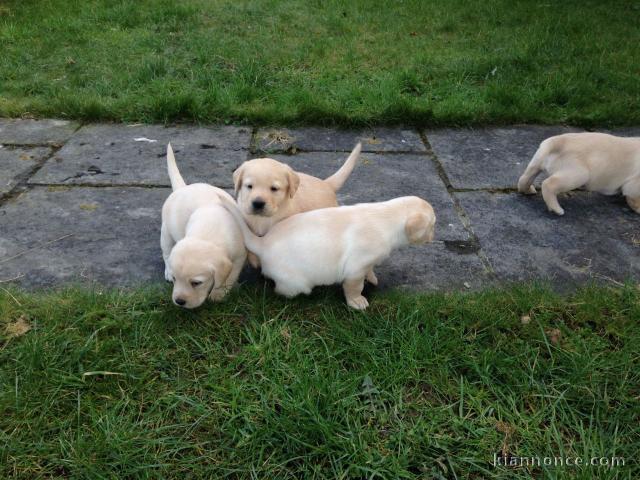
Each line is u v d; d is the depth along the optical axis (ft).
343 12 8.13
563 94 5.67
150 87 5.59
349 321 2.86
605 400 2.45
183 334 2.69
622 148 3.79
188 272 2.62
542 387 2.50
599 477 2.12
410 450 2.21
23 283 3.04
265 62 6.23
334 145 4.90
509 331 2.83
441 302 2.97
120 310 2.83
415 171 4.49
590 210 4.01
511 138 5.13
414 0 8.72
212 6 8.18
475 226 3.77
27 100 5.36
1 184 4.07
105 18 7.49
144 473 2.09
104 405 2.35
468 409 2.42
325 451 2.18
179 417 2.32
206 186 3.21
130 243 3.45
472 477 2.17
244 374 2.55
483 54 6.67
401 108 5.24
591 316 2.90
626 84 5.94
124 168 4.38
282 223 2.91
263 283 3.13
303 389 2.39
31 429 2.23
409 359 2.59
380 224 2.85
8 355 2.53
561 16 8.13
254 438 2.23
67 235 3.50
